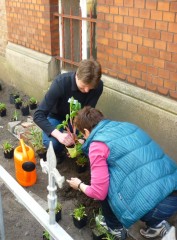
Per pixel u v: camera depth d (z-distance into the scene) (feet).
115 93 14.67
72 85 11.82
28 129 15.80
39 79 19.56
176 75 12.19
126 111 14.37
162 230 9.75
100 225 10.11
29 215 11.28
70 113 11.70
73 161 13.83
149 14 12.53
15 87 22.41
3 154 14.69
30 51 20.12
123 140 8.75
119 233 9.86
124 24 13.64
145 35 12.91
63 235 5.94
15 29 21.03
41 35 18.83
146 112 13.43
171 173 8.82
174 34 11.85
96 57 16.48
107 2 14.12
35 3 18.52
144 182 8.52
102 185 8.79
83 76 10.67
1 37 23.00
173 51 12.05
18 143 15.56
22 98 20.65
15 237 10.39
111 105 15.07
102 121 9.14
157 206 8.63
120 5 13.57
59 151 13.16
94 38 16.35
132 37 13.47
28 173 12.21
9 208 11.60
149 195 8.45
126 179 8.63
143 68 13.39
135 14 13.07
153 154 8.83
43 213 6.45
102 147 8.69
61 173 13.15
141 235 10.14
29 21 19.49
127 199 8.66
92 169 8.87
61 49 18.26
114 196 8.82
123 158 8.64
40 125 12.01
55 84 11.90
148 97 13.32
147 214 8.91
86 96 12.21
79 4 17.16
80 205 11.19
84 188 9.27
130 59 13.84
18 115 18.47
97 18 14.89
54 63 18.72
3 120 18.04
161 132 13.01
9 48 21.91
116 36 14.17
